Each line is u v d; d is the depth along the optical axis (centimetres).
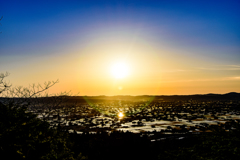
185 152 1680
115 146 1966
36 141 1262
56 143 1474
